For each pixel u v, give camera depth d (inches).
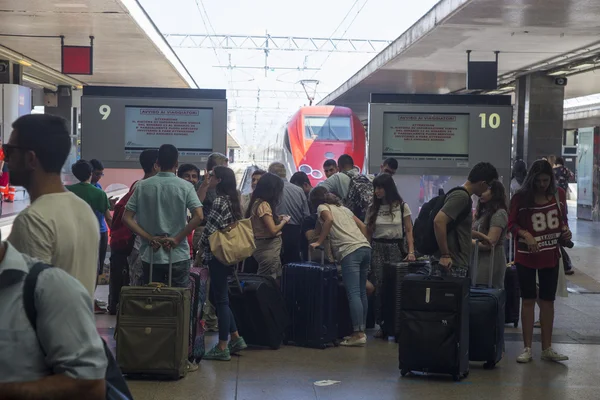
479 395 240.2
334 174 402.6
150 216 255.6
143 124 486.3
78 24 684.7
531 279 286.2
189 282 263.4
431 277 257.9
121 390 98.7
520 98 1013.8
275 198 321.4
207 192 350.6
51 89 1318.9
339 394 238.5
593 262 590.9
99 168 409.4
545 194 285.7
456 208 263.0
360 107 1494.8
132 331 243.4
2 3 593.3
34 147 113.3
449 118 512.1
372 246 332.2
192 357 267.1
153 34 791.7
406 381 256.4
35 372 87.6
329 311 307.4
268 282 302.5
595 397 239.5
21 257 87.7
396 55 802.8
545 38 688.4
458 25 625.9
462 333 255.9
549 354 289.4
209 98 487.8
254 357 287.6
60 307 86.7
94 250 124.6
